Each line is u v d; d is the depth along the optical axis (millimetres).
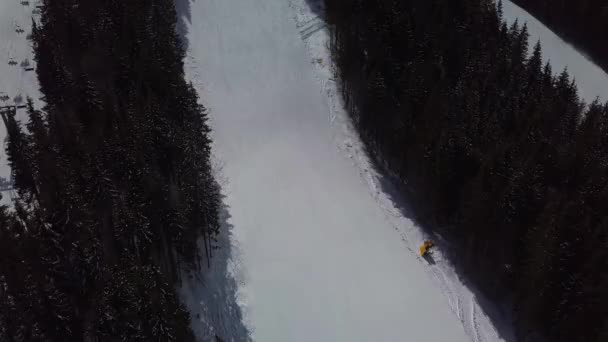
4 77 61719
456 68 62281
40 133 47062
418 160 56719
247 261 52344
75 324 38719
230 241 53250
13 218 43188
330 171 61438
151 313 37281
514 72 62281
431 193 55594
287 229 55469
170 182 46219
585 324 42750
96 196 42719
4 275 38969
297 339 47938
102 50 56125
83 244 40656
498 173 49438
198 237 49250
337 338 48406
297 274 52125
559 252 44000
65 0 61719
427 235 57000
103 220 42219
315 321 49156
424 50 62250
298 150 62844
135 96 50938
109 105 49469
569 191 49625
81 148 46281
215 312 47906
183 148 46688
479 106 57438
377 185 60875
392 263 54469
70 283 40031
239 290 50188
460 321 50875
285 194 58469
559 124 56094
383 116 59625
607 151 54719
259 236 54469
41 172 43719
